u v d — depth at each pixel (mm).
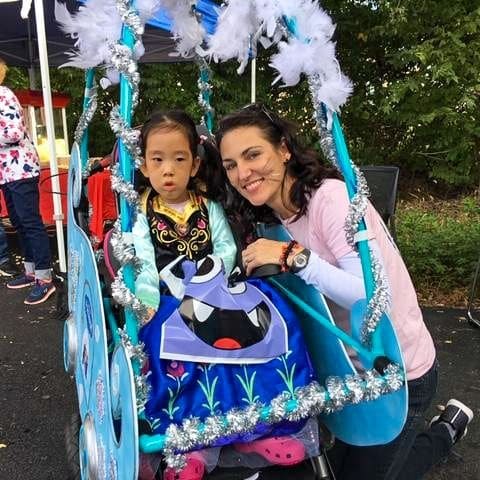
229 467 1617
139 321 1502
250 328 1575
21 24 5223
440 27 6785
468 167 7453
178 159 1792
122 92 1502
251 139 1626
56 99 5387
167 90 7305
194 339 1536
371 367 1548
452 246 4891
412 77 6918
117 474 1438
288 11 1435
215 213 1904
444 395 3080
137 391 1422
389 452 1776
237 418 1448
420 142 7734
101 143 7738
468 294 4441
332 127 1490
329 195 1630
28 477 2447
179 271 1704
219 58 1761
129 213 1507
